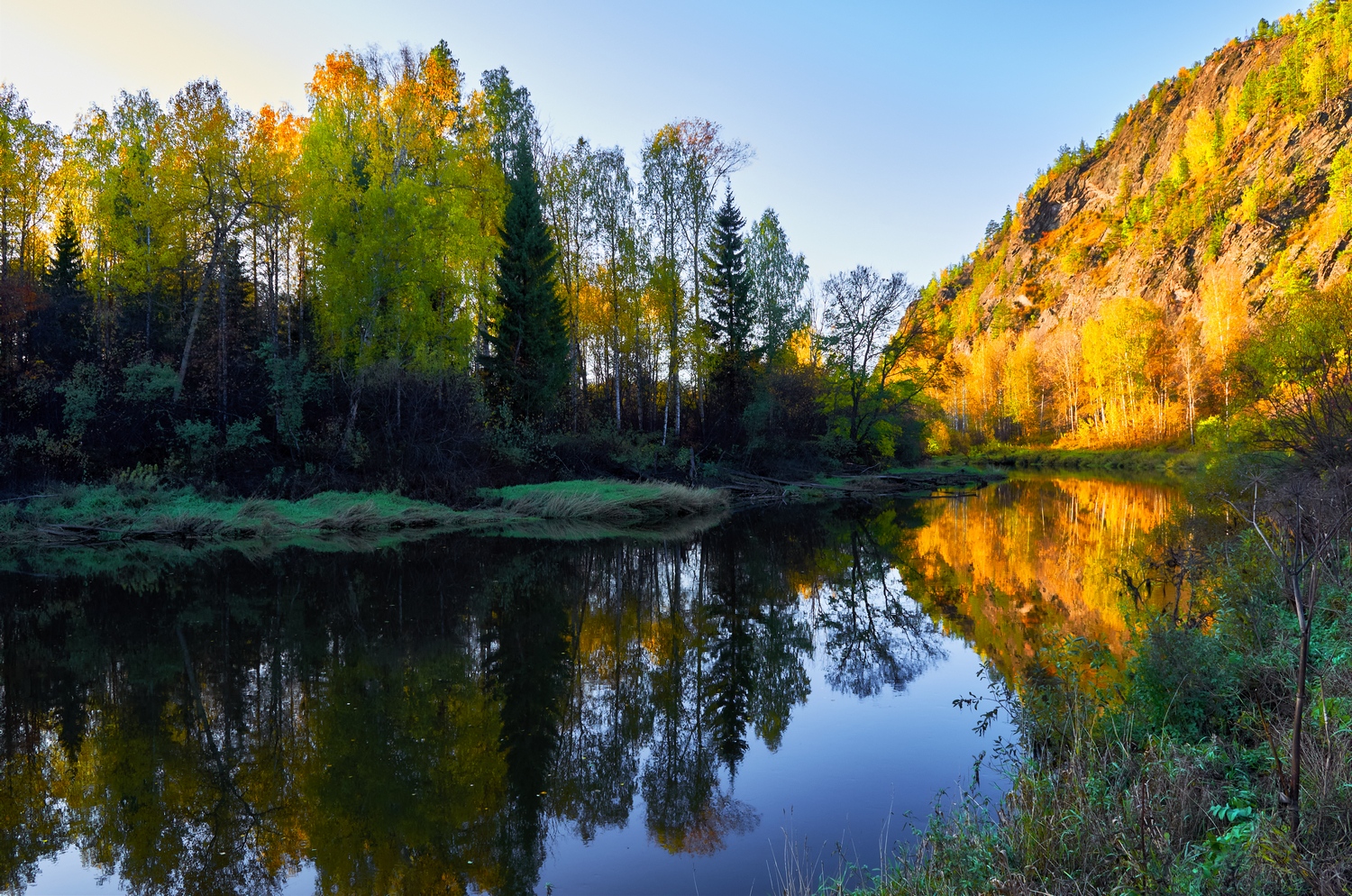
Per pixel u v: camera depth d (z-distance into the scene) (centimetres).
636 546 1889
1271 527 881
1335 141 8406
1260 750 423
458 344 2461
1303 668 317
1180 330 6481
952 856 394
